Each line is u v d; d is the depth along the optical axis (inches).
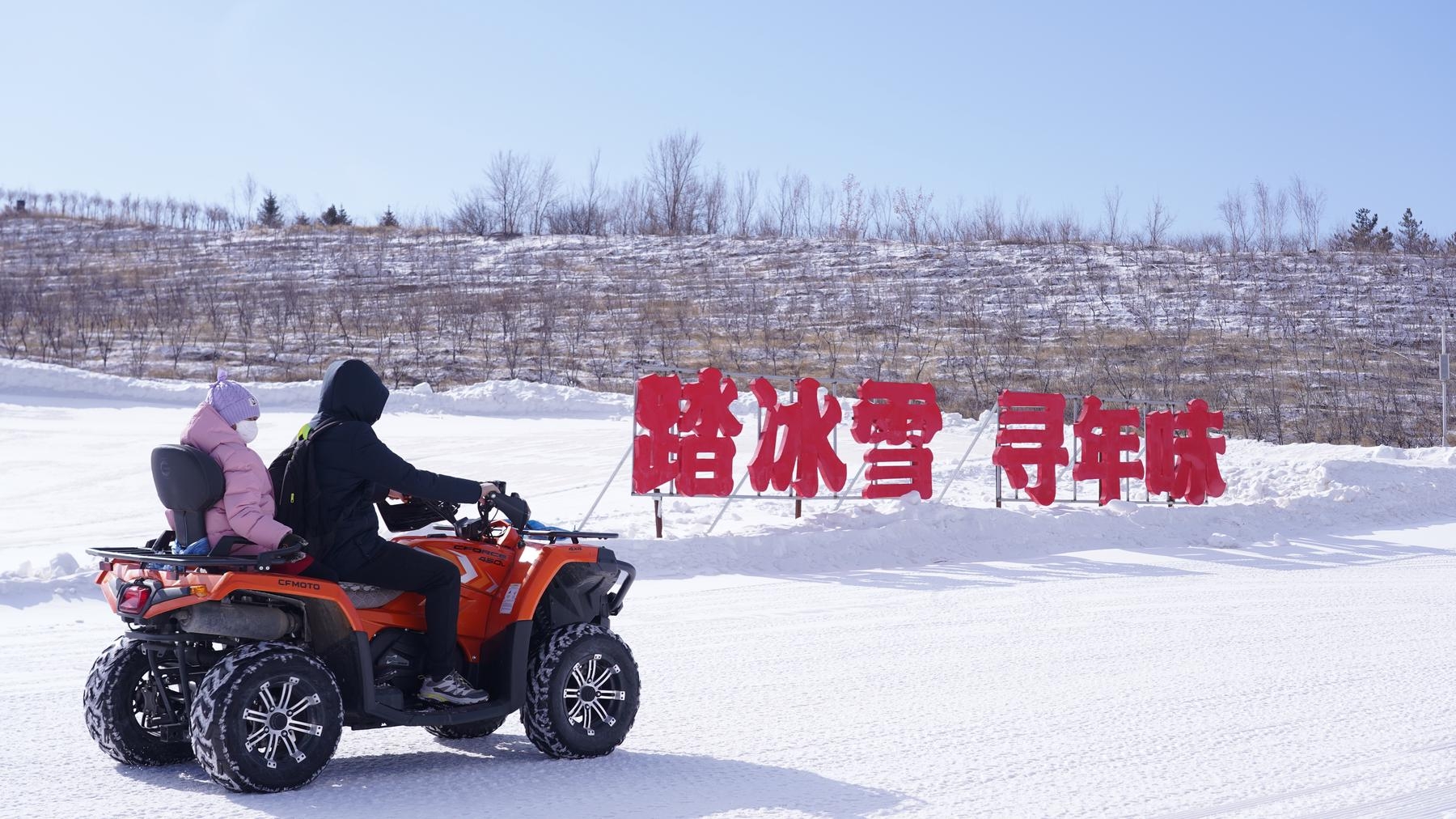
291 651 201.9
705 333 2037.4
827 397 653.9
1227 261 2596.0
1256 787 211.3
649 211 3435.0
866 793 206.8
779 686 305.0
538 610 242.1
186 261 2694.4
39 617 390.6
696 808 196.4
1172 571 550.9
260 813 190.2
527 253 2802.7
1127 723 264.2
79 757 228.5
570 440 1141.1
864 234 3142.2
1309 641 375.9
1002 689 302.7
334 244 2930.6
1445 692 298.2
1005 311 2206.0
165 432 1170.6
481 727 254.1
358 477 213.0
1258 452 1087.0
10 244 2923.2
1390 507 768.3
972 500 780.6
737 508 711.7
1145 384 1745.8
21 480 871.1
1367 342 2001.7
